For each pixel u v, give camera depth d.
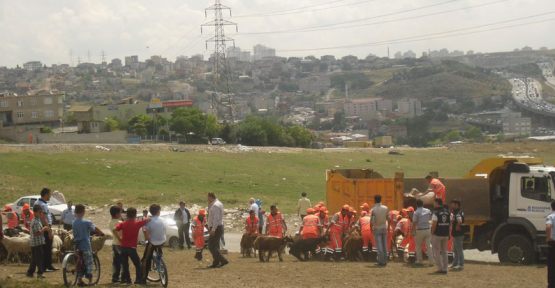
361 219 26.98
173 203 57.31
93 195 61.66
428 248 24.69
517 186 25.66
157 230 20.27
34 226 22.11
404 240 26.58
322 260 27.06
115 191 64.12
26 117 163.50
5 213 31.50
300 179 80.31
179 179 75.19
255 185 73.75
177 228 34.81
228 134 146.88
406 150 123.25
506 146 129.88
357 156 107.69
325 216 27.55
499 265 25.22
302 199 36.84
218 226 24.75
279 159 97.19
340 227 26.91
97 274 20.64
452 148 129.75
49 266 23.66
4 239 26.00
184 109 151.38
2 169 73.88
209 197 24.94
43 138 131.00
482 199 26.52
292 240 27.17
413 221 24.25
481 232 26.67
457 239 23.41
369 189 30.06
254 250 29.47
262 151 105.62
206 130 146.75
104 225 48.28
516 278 21.39
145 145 102.62
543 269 23.62
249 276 22.36
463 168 95.81
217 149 104.50
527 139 188.75
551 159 103.38
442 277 21.69
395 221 26.81
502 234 25.98
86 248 20.22
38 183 68.12
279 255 26.86
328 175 31.06
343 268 24.11
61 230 27.30
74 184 69.62
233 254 30.78
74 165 79.06
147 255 20.36
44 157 82.69
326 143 189.50
